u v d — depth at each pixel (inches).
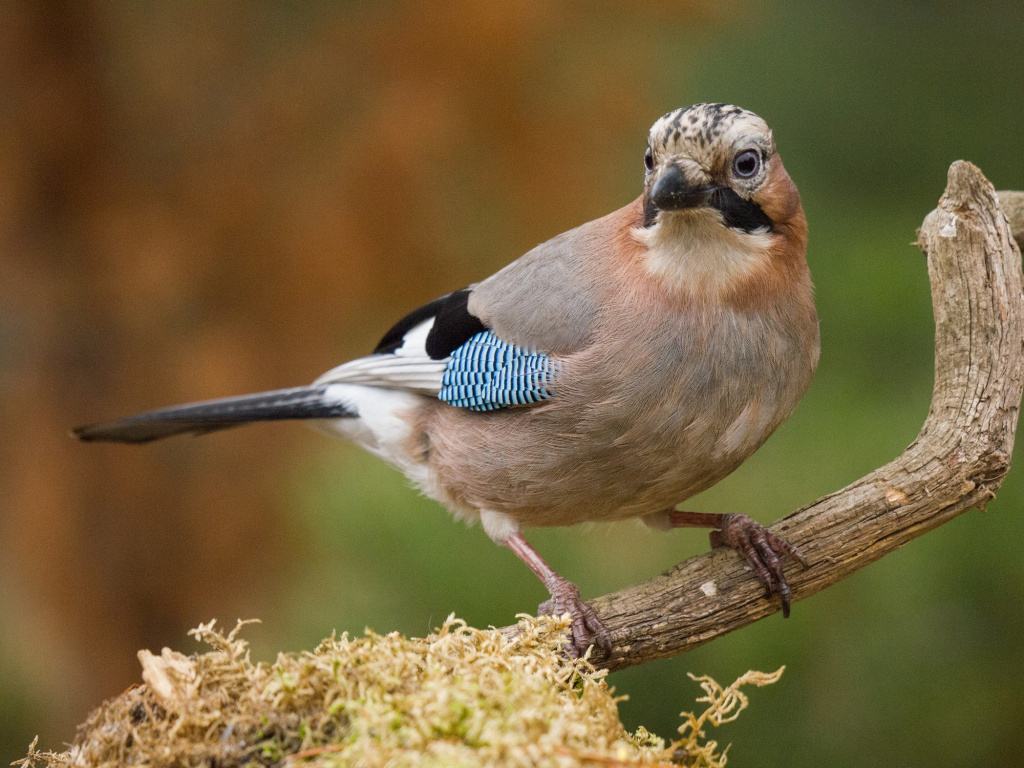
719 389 250.7
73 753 175.9
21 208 378.3
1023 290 240.8
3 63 373.7
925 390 411.5
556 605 258.4
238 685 171.8
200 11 390.3
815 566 231.0
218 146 389.4
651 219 254.2
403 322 310.8
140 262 379.6
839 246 457.4
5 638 448.8
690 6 412.2
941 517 230.8
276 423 404.8
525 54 392.5
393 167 382.9
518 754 145.5
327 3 398.6
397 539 380.2
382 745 148.9
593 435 257.0
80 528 394.3
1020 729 339.6
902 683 345.1
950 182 245.1
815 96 506.6
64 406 393.7
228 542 398.6
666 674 350.6
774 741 343.9
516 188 404.2
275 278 390.6
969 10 534.0
